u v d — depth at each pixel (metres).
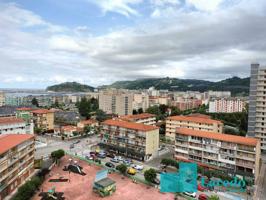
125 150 101.69
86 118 186.50
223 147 78.94
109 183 66.25
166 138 126.12
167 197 64.25
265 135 111.19
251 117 113.69
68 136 132.25
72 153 103.81
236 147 76.38
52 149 108.88
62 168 86.00
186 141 87.94
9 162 61.56
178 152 90.56
